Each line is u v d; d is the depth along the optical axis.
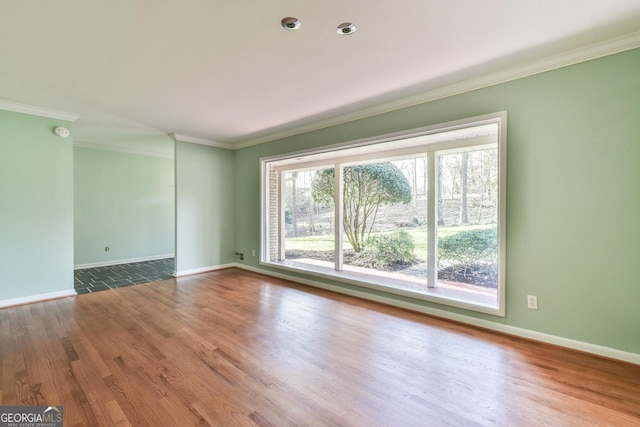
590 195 2.38
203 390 1.96
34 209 3.77
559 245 2.51
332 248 5.42
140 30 2.04
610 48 2.24
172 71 2.67
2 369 2.20
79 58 2.43
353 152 4.51
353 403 1.83
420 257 4.44
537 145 2.58
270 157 5.16
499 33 2.12
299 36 2.13
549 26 2.03
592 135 2.36
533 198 2.61
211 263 5.62
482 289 3.70
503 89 2.74
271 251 5.70
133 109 3.72
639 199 2.20
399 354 2.44
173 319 3.20
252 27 2.02
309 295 4.07
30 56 2.39
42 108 3.68
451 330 2.90
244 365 2.27
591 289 2.38
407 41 2.21
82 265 5.83
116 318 3.22
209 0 1.74
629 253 2.24
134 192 6.52
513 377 2.10
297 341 2.67
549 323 2.57
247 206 5.69
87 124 4.41
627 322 2.25
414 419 1.69
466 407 1.79
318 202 5.62
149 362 2.31
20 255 3.69
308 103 3.52
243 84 2.97
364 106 3.63
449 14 1.89
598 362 2.27
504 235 2.76
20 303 3.67
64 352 2.46
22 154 3.68
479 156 3.79
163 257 6.96
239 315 3.31
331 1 1.76
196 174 5.38
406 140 3.66
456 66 2.62
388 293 3.68
